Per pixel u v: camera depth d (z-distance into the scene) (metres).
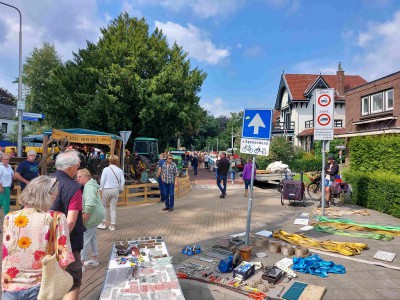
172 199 10.38
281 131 41.88
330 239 6.74
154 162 20.92
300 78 42.22
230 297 4.13
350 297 4.14
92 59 26.72
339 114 38.34
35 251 2.47
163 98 24.72
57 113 25.88
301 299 3.98
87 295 4.25
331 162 10.77
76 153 3.59
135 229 7.85
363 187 10.53
